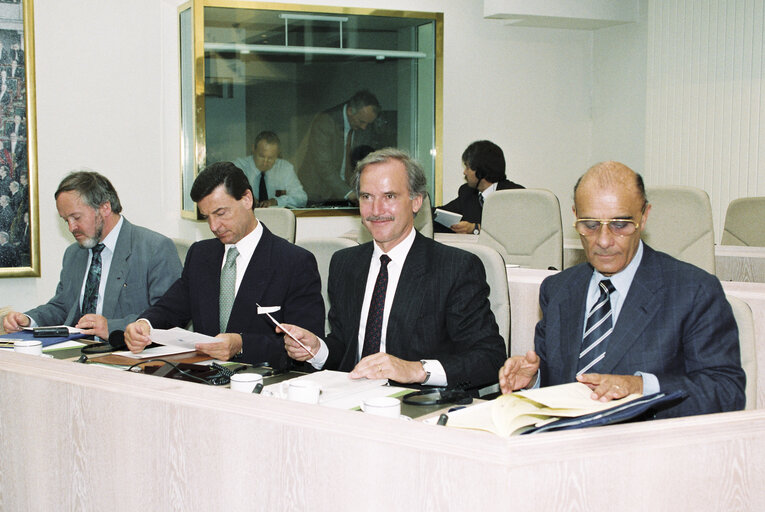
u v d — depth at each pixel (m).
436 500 1.08
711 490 1.13
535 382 1.83
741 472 1.14
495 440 1.07
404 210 2.15
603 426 1.13
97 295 2.94
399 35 5.34
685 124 5.94
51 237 4.66
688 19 5.88
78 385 1.46
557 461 1.05
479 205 5.37
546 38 6.54
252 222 2.56
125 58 4.83
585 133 6.78
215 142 4.80
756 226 4.45
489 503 1.04
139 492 1.39
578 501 1.06
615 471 1.08
